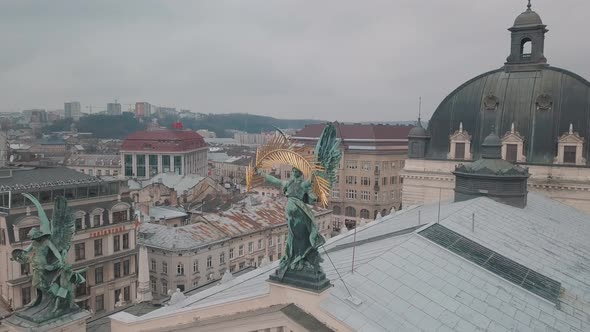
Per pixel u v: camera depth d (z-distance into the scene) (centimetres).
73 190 7738
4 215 6838
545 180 6581
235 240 9462
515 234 4038
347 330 2084
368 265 2742
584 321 2789
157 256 8594
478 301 2667
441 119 7725
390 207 15625
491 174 5109
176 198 13700
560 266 3547
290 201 2214
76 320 2381
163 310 2709
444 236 3500
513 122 7000
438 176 7531
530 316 2683
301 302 2194
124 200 8638
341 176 15550
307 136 16762
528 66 7200
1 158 14200
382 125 16388
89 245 7700
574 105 6688
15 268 6844
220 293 2973
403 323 2273
